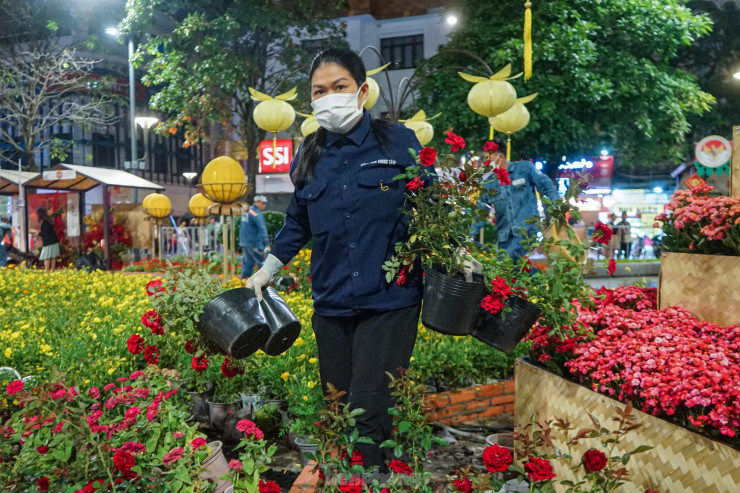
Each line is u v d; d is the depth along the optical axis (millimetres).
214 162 8609
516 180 7039
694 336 3008
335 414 2465
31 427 2738
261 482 2215
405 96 10188
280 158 21859
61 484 2590
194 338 3535
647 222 28016
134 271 14375
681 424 2439
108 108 30203
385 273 2680
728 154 15297
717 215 3348
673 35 17562
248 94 17484
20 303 7402
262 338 2770
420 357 4438
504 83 7742
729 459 2166
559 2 16156
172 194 58188
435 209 2664
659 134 18672
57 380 2795
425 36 25641
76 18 25828
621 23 16969
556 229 3086
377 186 2691
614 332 3076
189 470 2639
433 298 2719
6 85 26609
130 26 17391
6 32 27328
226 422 4133
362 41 25875
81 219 16891
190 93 17141
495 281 2660
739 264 3111
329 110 2668
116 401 2975
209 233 15742
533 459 2141
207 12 17609
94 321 5535
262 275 2889
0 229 13750
